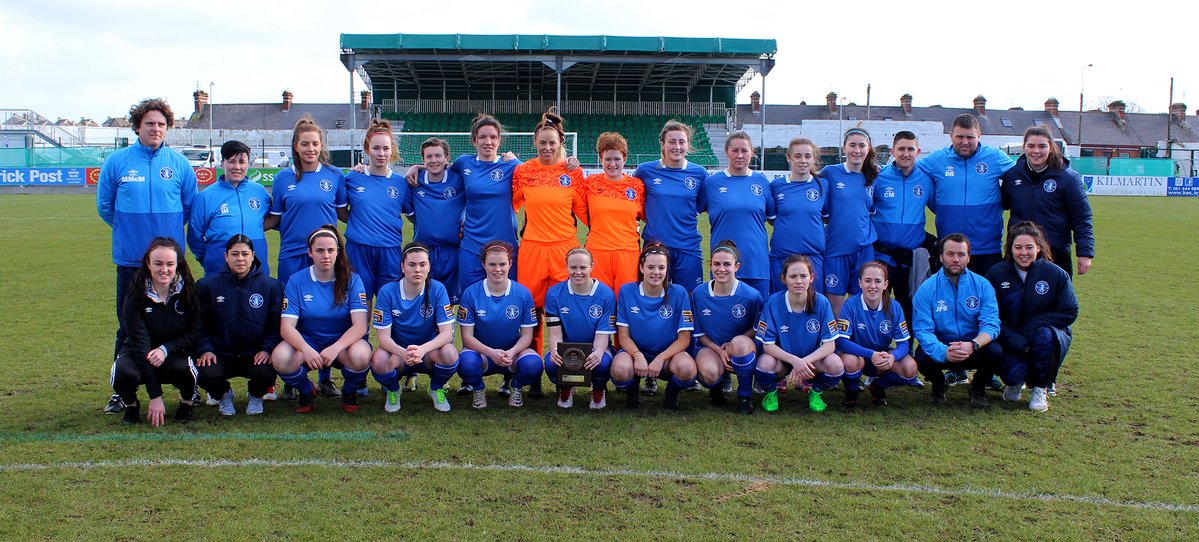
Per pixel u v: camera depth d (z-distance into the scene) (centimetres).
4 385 512
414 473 369
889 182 562
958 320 481
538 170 534
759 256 539
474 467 377
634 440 416
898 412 469
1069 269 533
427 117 3309
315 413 464
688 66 2964
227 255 448
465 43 2478
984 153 545
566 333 489
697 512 329
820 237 552
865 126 4100
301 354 452
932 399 488
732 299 483
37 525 314
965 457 392
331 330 473
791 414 467
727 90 3506
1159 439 416
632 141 3228
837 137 4097
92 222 1670
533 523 319
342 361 458
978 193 543
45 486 351
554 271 531
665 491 350
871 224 564
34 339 643
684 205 545
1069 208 521
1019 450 401
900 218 558
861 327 482
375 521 320
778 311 471
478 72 3155
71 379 528
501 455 393
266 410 469
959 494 347
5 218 1755
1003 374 473
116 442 408
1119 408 471
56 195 2680
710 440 417
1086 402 484
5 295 841
